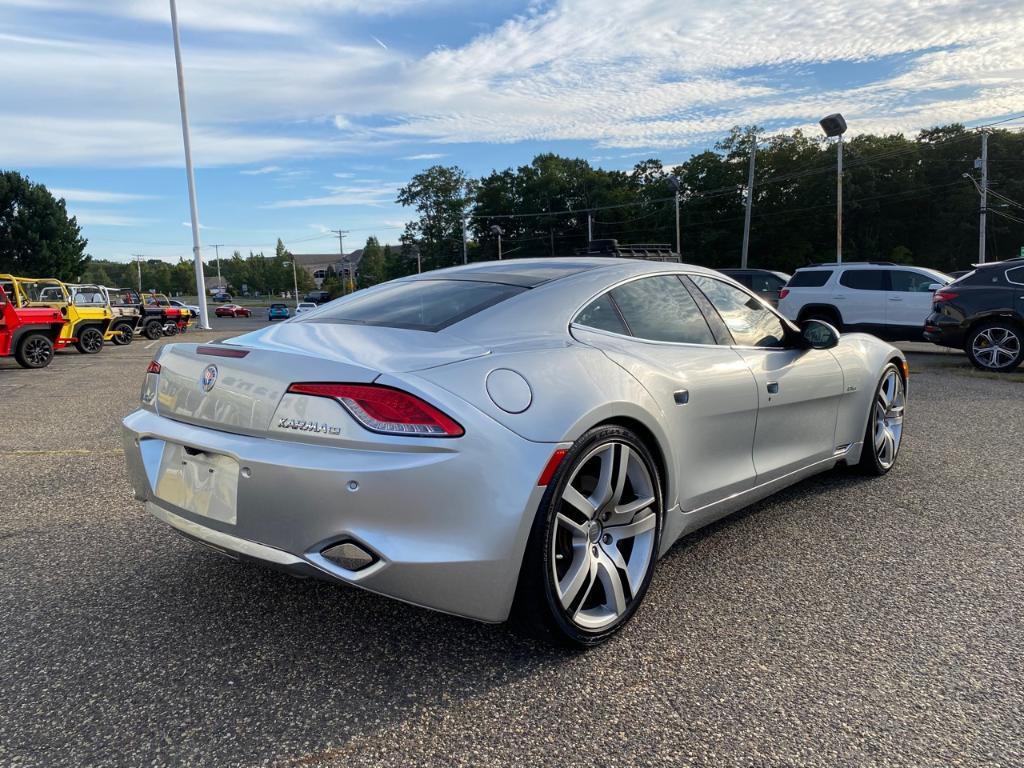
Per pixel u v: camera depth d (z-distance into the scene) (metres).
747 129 68.81
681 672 2.21
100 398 8.73
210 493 2.31
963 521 3.58
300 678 2.19
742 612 2.61
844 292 13.35
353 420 2.02
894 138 69.56
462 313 2.55
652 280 3.03
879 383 4.22
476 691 2.12
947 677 2.17
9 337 12.91
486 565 2.06
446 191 86.94
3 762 1.79
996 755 1.80
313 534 2.05
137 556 3.20
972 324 9.76
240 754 1.82
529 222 84.56
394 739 1.89
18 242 59.59
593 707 2.03
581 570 2.31
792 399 3.40
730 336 3.22
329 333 2.50
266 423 2.15
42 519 3.74
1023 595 2.74
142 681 2.17
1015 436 5.54
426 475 2.00
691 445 2.79
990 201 64.38
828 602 2.69
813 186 65.88
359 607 2.69
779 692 2.10
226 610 2.66
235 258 181.25
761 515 3.70
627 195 80.88
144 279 162.75
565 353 2.43
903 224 68.19
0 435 6.20
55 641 2.42
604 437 2.32
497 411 2.12
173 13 31.03
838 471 4.54
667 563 3.08
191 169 32.44
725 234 68.62
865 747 1.84
